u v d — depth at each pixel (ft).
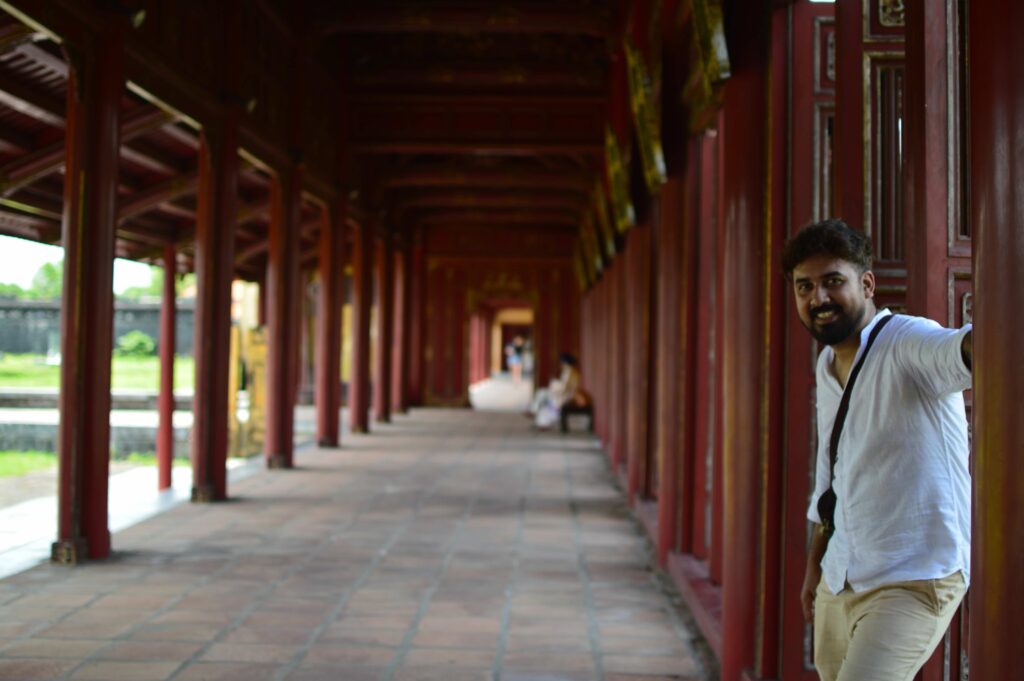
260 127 32.86
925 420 6.79
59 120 26.25
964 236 8.06
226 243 29.40
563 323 80.28
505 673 13.91
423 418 68.69
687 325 20.65
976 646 5.47
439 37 44.73
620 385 37.88
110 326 21.44
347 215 48.67
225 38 29.12
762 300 12.36
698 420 20.33
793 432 12.03
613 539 24.56
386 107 46.68
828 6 12.25
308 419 68.54
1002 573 5.24
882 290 10.95
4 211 32.40
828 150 12.19
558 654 14.87
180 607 17.19
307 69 39.75
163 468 33.81
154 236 38.96
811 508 8.11
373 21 36.99
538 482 35.42
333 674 13.67
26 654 14.34
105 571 19.95
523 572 20.58
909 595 6.66
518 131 46.91
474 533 25.04
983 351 5.44
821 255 7.18
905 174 8.39
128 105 28.50
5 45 19.63
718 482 17.95
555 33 44.65
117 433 51.65
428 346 80.89
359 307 54.80
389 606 17.53
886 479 6.83
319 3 36.99
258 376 45.09
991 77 5.40
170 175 35.06
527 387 131.44
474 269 80.69
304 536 24.20
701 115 18.89
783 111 12.24
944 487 6.74
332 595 18.28
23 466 46.60
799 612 11.91
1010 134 5.28
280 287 37.24
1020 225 5.21
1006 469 5.25
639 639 15.75
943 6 8.05
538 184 55.77
